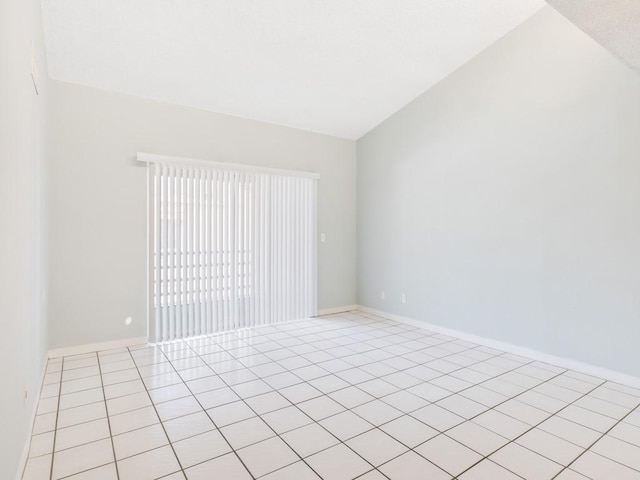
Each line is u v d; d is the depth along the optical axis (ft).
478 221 13.30
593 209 10.40
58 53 10.65
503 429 7.56
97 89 12.26
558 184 11.12
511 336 12.35
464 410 8.36
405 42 12.00
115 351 12.32
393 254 16.84
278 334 14.48
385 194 17.21
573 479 6.04
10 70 5.24
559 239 11.12
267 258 15.84
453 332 14.23
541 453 6.75
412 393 9.24
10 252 5.32
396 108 16.17
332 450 6.82
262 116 15.52
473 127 13.42
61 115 11.65
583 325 10.62
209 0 9.45
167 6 9.49
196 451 6.77
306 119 16.21
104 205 12.37
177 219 13.52
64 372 10.46
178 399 8.85
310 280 17.28
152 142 13.25
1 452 4.81
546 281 11.44
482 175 13.15
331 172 18.03
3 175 4.85
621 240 9.89
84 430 7.46
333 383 9.83
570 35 10.82
